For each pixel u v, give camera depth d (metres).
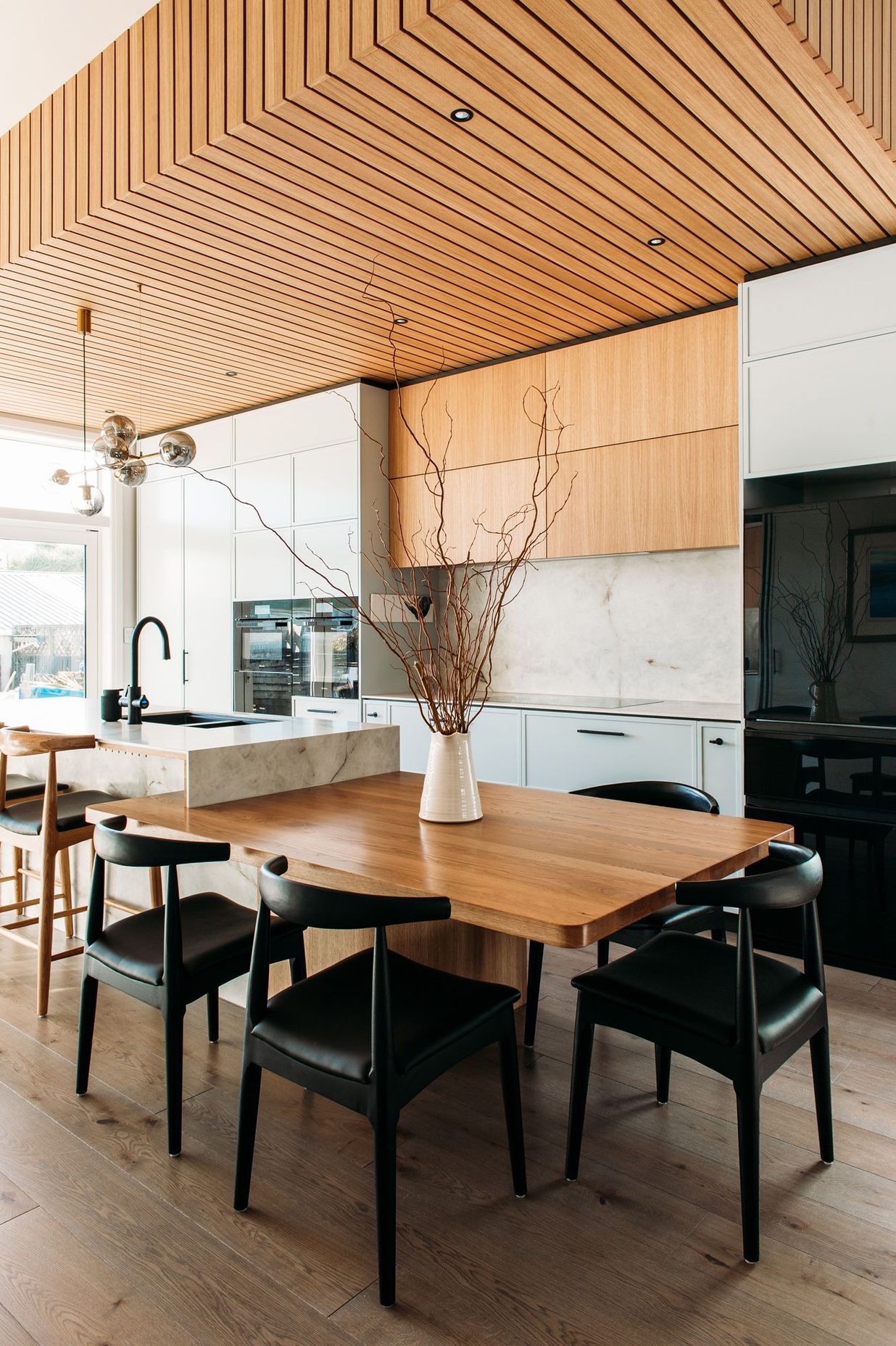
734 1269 1.69
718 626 4.36
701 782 3.67
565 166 2.77
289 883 1.64
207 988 2.15
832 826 3.29
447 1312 1.58
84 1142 2.15
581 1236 1.79
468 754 2.37
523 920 1.52
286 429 5.62
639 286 3.75
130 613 6.88
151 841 2.04
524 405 4.63
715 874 1.89
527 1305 1.60
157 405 5.84
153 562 6.66
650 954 2.10
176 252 3.41
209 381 5.27
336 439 5.29
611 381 4.28
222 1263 1.71
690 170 2.78
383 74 2.30
